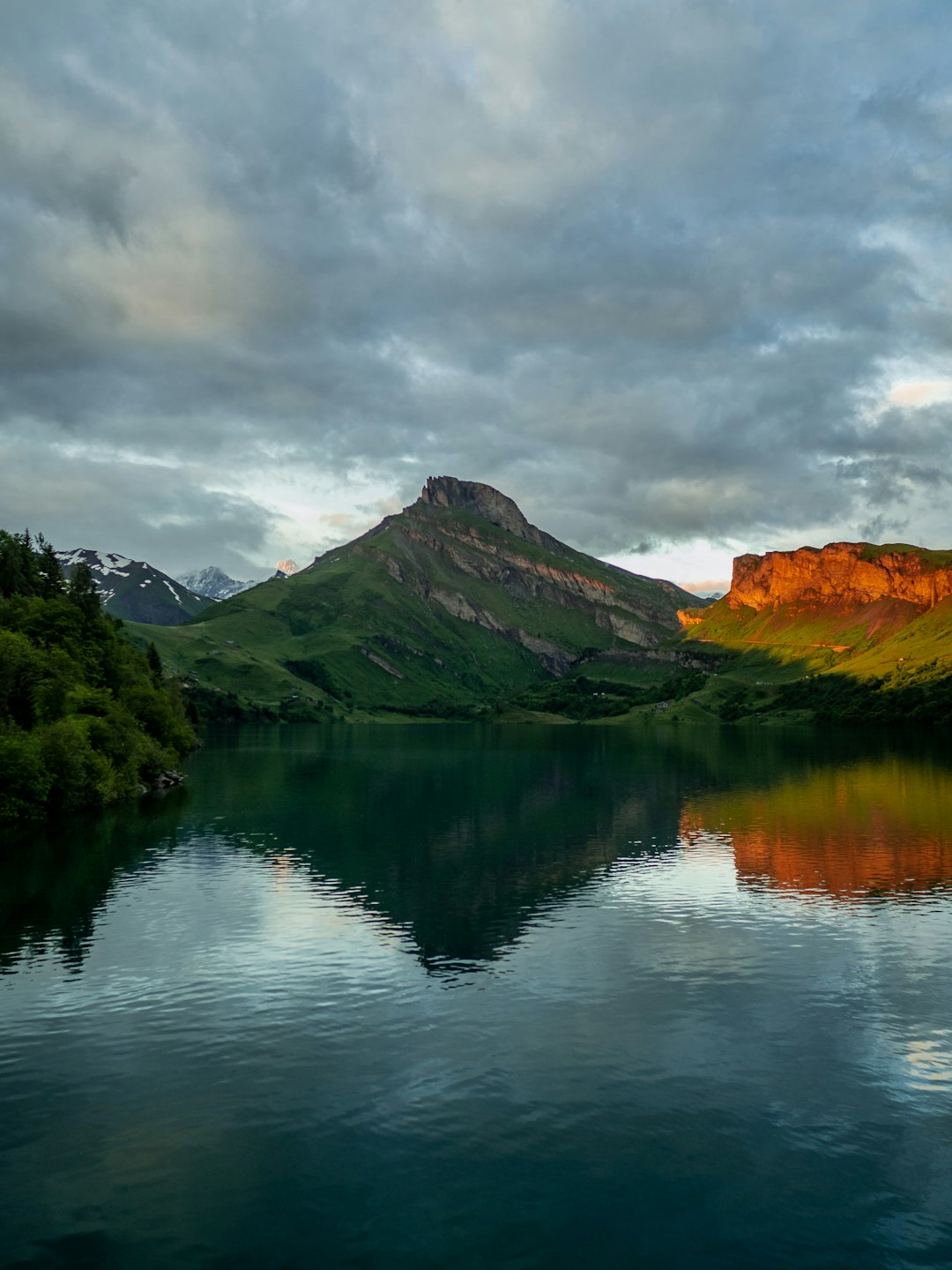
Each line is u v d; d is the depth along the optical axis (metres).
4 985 42.75
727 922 54.00
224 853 76.38
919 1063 34.16
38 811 93.81
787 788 127.81
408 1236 23.84
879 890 62.19
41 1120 29.86
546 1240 23.70
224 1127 29.36
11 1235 23.84
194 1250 23.27
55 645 135.12
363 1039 36.38
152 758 127.25
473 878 66.75
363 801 114.19
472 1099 31.30
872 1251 23.28
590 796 119.88
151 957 47.12
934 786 128.75
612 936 51.22
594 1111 30.39
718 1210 24.95
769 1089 32.00
